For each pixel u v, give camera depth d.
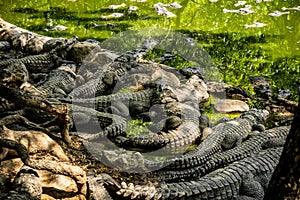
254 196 6.04
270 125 7.97
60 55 9.73
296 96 8.70
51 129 6.96
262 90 8.85
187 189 5.79
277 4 13.18
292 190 4.06
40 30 11.52
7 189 5.32
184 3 13.26
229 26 11.81
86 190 5.62
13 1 13.60
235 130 7.36
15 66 8.07
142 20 12.03
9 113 6.79
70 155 6.65
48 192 5.41
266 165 6.34
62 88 8.45
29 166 5.38
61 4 13.32
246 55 10.27
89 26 11.70
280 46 10.73
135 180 6.34
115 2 13.37
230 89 8.83
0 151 5.55
